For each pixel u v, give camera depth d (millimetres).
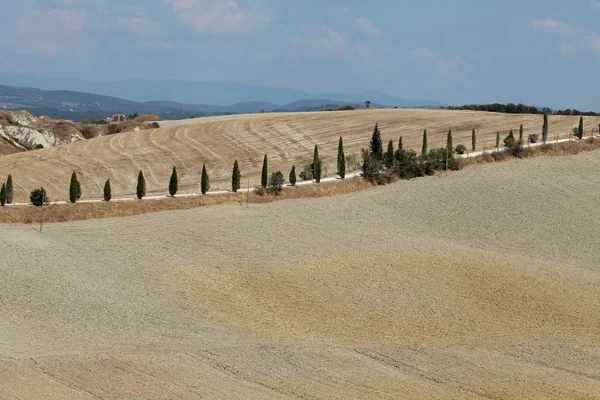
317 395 37594
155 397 36250
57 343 42656
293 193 85438
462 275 58875
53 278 53844
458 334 47844
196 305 50969
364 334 47125
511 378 41125
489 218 80500
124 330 45688
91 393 36188
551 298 55031
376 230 73188
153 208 79062
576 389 39844
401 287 55625
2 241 62000
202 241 65625
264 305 51562
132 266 58500
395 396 37906
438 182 92062
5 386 36031
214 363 41125
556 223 80312
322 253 63219
